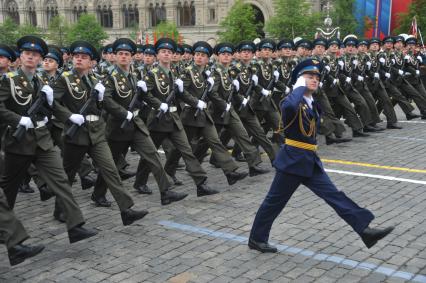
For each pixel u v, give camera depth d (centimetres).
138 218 657
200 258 562
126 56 723
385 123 1444
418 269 527
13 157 586
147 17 5331
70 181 687
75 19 5647
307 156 534
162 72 782
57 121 799
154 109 779
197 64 845
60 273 534
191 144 900
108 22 5547
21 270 544
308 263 544
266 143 933
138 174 819
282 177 542
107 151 659
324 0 4241
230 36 4075
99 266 548
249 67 957
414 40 1469
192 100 802
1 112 563
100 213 734
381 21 3628
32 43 589
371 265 537
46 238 643
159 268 539
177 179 884
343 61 1209
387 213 698
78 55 653
